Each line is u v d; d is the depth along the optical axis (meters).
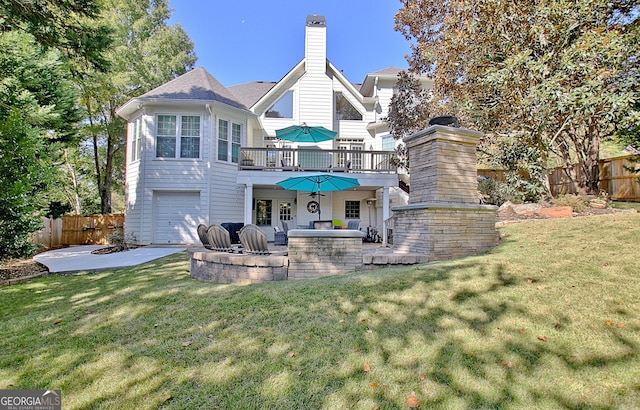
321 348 2.98
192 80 14.86
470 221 5.87
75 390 2.56
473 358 2.64
